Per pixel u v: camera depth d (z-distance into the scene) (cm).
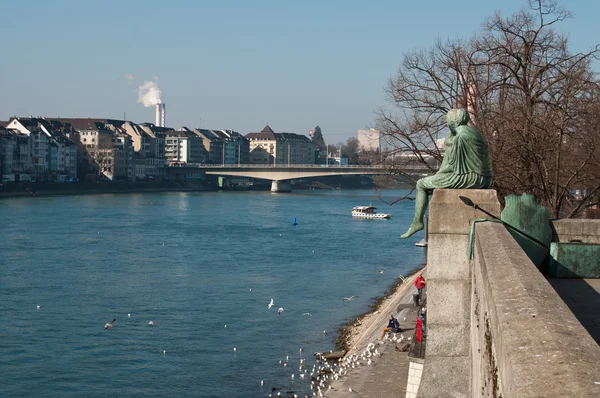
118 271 6625
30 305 5153
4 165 19238
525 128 2953
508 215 1216
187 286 5991
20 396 3447
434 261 1191
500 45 3347
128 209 14025
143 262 7200
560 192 3006
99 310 5056
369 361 3331
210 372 3794
